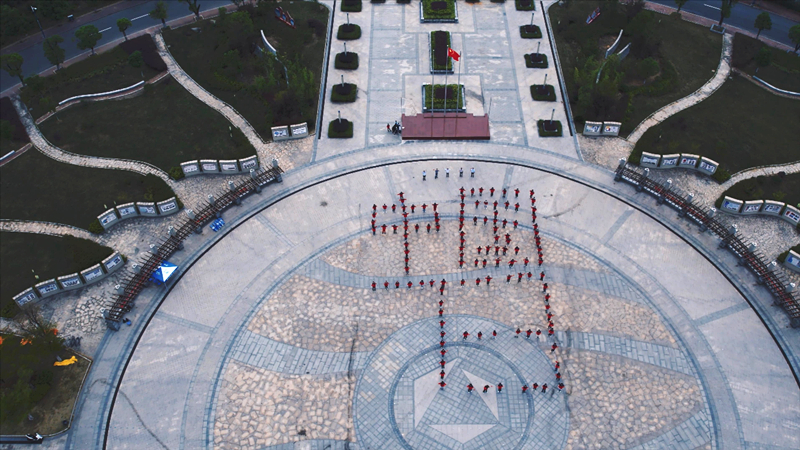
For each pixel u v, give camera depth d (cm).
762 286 6925
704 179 8144
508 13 11062
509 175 8244
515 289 6944
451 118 9044
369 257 7281
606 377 6197
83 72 9694
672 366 6272
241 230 7588
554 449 5700
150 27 10694
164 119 9019
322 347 6462
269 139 8756
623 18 10706
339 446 5744
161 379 6219
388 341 6506
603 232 7519
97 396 6091
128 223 7669
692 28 10619
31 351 6291
